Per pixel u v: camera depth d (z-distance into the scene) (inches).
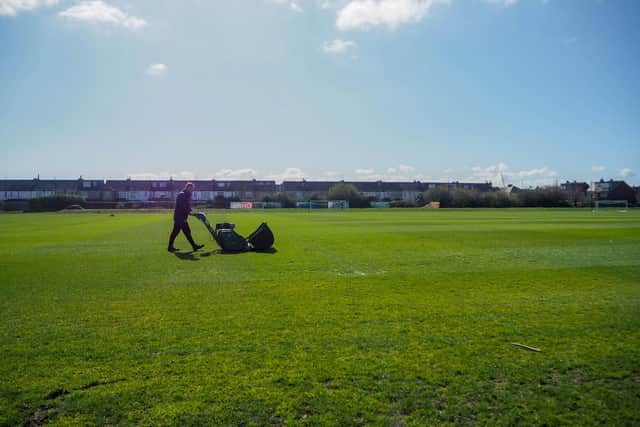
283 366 187.0
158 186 4662.9
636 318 261.9
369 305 293.7
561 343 217.3
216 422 143.2
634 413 150.7
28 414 148.4
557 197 3750.0
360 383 171.2
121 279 391.9
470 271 434.6
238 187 4830.2
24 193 4343.0
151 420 144.3
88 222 1526.8
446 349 207.8
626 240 755.4
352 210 3065.9
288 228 1117.7
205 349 207.6
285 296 322.0
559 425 143.8
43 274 417.7
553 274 415.8
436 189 3956.7
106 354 201.0
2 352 203.8
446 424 143.3
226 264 485.1
